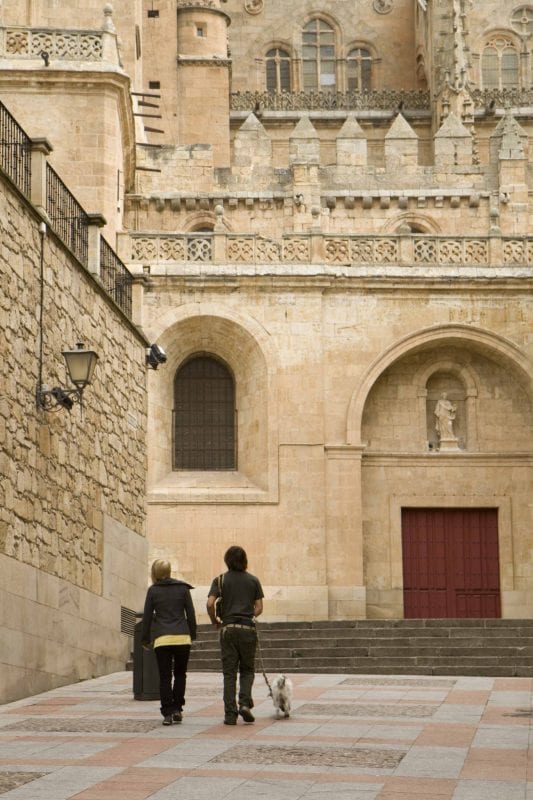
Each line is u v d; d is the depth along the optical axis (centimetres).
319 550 4600
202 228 5766
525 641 3416
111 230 4672
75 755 1617
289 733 1806
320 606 4566
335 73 7869
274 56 7856
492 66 7706
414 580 4800
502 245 4809
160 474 4712
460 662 3278
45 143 2744
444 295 4766
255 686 2586
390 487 4819
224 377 4866
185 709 2120
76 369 2628
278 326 4722
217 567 4603
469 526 4850
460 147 5944
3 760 1582
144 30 6875
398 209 5822
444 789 1402
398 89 7831
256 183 5881
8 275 2398
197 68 6900
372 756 1605
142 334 3503
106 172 4647
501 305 4772
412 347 4741
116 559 3161
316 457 4656
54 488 2658
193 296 4716
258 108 7488
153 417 4712
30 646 2459
